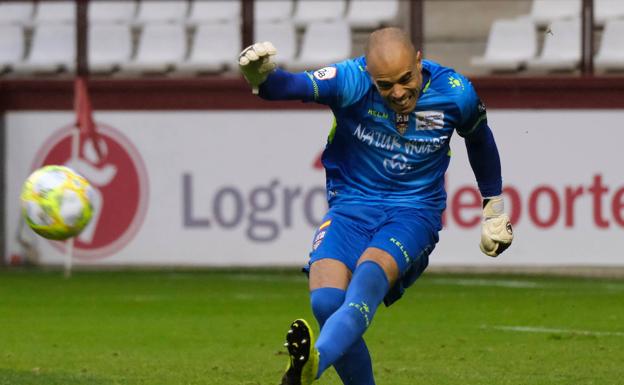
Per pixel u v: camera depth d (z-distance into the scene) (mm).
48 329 37625
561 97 55562
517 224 55375
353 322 18328
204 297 46812
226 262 57688
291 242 57125
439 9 62031
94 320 39969
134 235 58312
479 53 62000
